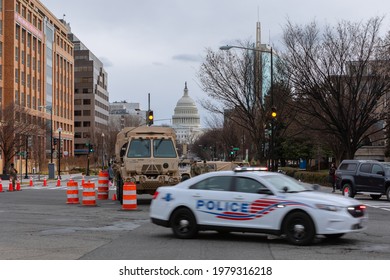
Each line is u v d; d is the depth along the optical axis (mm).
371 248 13961
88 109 185750
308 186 16422
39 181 72625
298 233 14234
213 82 53562
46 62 126188
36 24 118562
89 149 89250
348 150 46531
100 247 14219
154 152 29453
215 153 135250
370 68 45562
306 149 93938
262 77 54062
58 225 19688
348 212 14156
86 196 28938
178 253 13188
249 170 15742
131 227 18953
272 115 47438
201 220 15477
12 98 101062
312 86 44688
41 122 97750
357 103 45906
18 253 13250
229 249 13812
